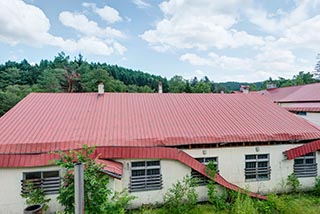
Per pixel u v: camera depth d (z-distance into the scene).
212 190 10.73
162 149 10.76
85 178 5.94
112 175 9.06
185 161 10.77
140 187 10.73
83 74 64.06
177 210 9.91
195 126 12.49
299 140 12.32
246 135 11.92
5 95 39.38
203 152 11.44
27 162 9.38
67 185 6.41
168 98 16.05
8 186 9.39
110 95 15.84
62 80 59.25
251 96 17.31
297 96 28.02
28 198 9.31
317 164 12.56
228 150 11.73
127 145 10.63
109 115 13.09
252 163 12.12
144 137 11.17
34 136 10.55
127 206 10.48
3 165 9.19
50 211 9.62
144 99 15.65
